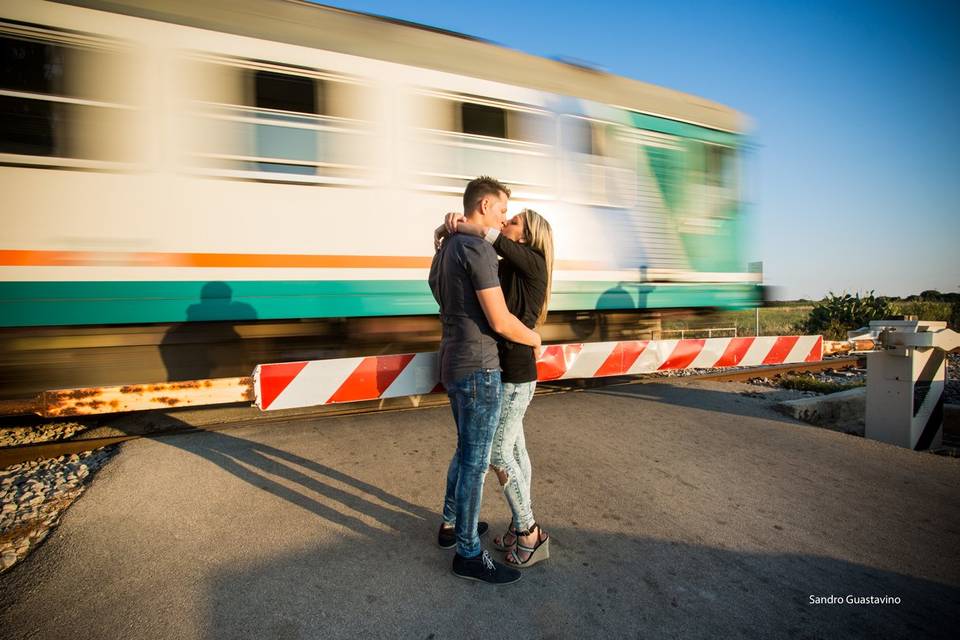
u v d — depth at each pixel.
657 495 3.20
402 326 5.21
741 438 4.27
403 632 2.00
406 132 4.71
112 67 3.79
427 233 4.83
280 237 4.28
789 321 14.59
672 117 6.22
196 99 4.01
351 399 2.88
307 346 4.81
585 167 5.59
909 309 14.05
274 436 4.00
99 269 3.79
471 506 2.24
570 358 3.67
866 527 2.94
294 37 4.29
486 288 2.10
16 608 2.04
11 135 3.57
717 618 2.14
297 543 2.54
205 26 4.02
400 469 3.44
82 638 1.90
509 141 5.18
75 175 3.73
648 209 6.01
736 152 6.79
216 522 2.71
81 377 3.99
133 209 3.86
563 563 2.47
